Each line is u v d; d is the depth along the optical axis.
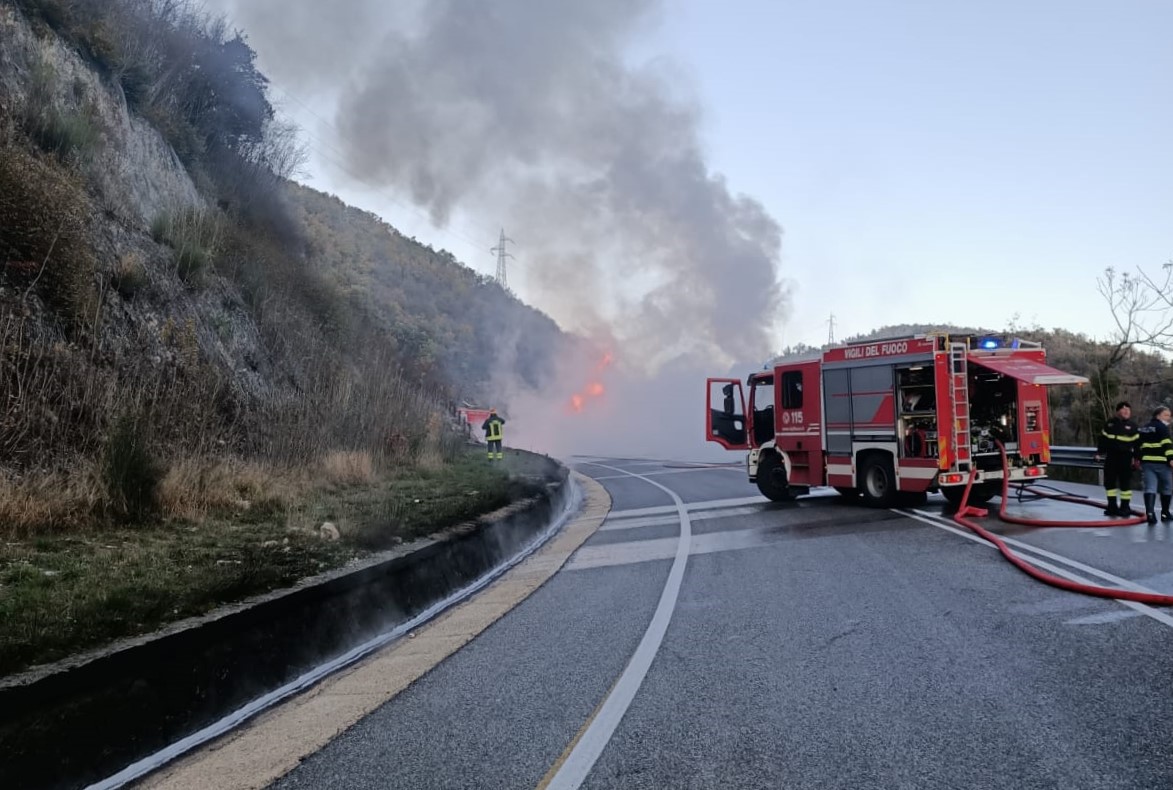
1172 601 6.25
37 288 10.12
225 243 17.23
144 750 4.05
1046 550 8.77
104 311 11.18
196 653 4.57
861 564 8.46
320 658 5.73
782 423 14.77
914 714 4.19
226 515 9.10
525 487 14.59
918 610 6.40
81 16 15.52
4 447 8.18
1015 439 12.71
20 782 3.40
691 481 21.50
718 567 8.70
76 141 12.97
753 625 6.15
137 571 6.12
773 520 12.44
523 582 8.59
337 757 3.92
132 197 14.67
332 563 6.86
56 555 6.48
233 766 3.86
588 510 16.09
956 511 12.64
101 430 9.26
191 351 12.62
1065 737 3.83
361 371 20.55
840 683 4.73
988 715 4.14
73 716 3.72
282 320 17.38
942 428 11.99
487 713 4.48
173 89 19.73
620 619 6.58
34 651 4.00
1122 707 4.18
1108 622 5.81
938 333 12.31
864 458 13.38
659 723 4.21
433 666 5.48
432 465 16.88
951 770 3.52
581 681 4.98
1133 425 11.20
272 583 5.92
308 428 14.28
